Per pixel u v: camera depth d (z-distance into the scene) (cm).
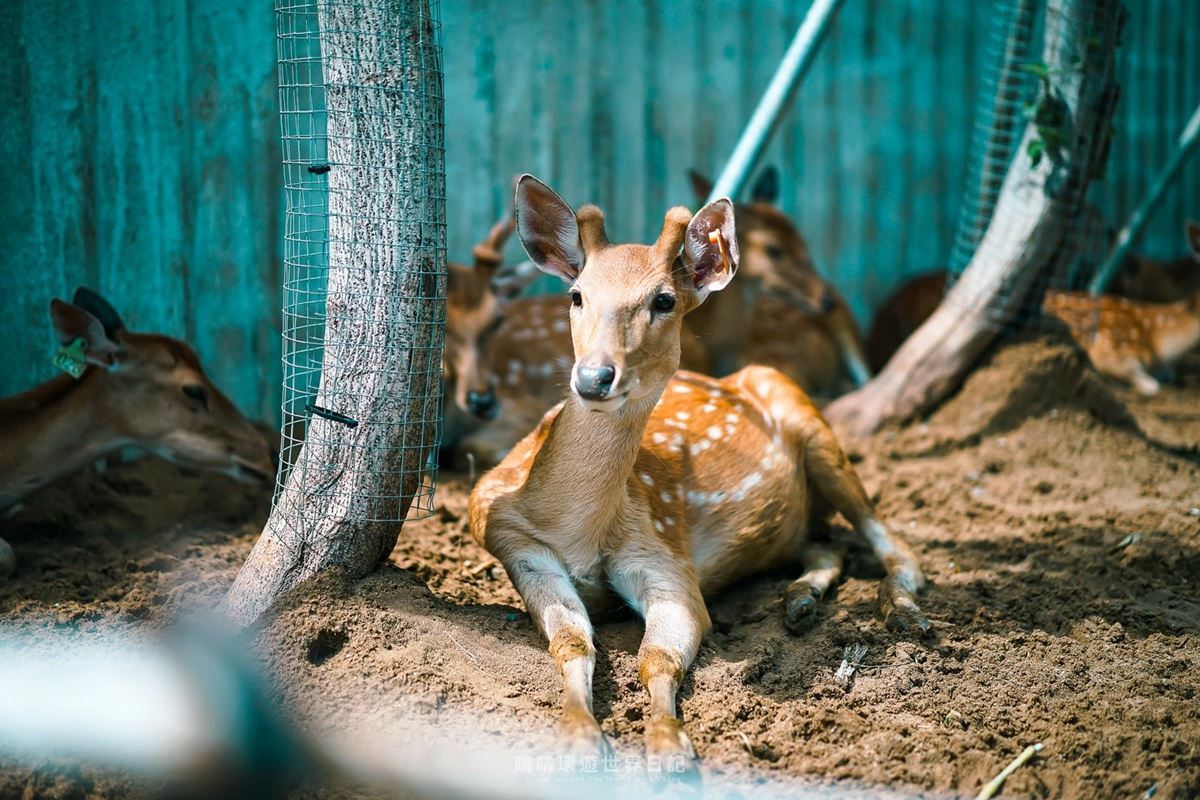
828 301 385
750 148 310
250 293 336
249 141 331
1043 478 323
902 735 237
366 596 254
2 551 269
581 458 249
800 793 226
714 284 251
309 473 257
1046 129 332
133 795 225
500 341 367
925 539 296
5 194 310
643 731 235
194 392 290
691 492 271
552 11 380
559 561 255
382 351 256
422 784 225
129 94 320
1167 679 249
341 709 234
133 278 324
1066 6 334
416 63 254
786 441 285
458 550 288
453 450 351
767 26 404
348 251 255
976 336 345
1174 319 411
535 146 384
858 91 423
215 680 239
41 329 316
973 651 256
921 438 340
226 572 272
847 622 262
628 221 396
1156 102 476
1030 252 340
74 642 247
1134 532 294
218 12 325
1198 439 353
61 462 287
